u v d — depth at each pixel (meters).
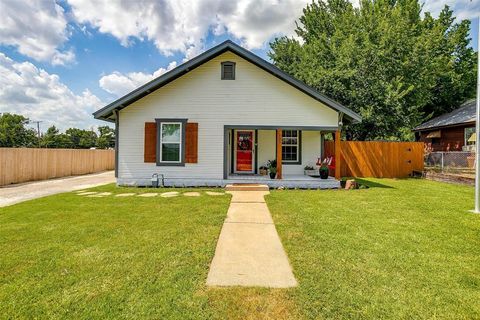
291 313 2.47
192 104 10.46
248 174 12.04
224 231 4.82
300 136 12.53
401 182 11.79
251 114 10.52
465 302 2.63
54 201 7.51
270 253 3.83
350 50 16.16
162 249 3.93
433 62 19.78
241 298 2.70
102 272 3.22
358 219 5.54
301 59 21.62
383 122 15.54
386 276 3.13
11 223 5.28
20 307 2.56
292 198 7.86
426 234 4.59
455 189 9.55
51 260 3.56
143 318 2.40
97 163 19.91
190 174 10.46
